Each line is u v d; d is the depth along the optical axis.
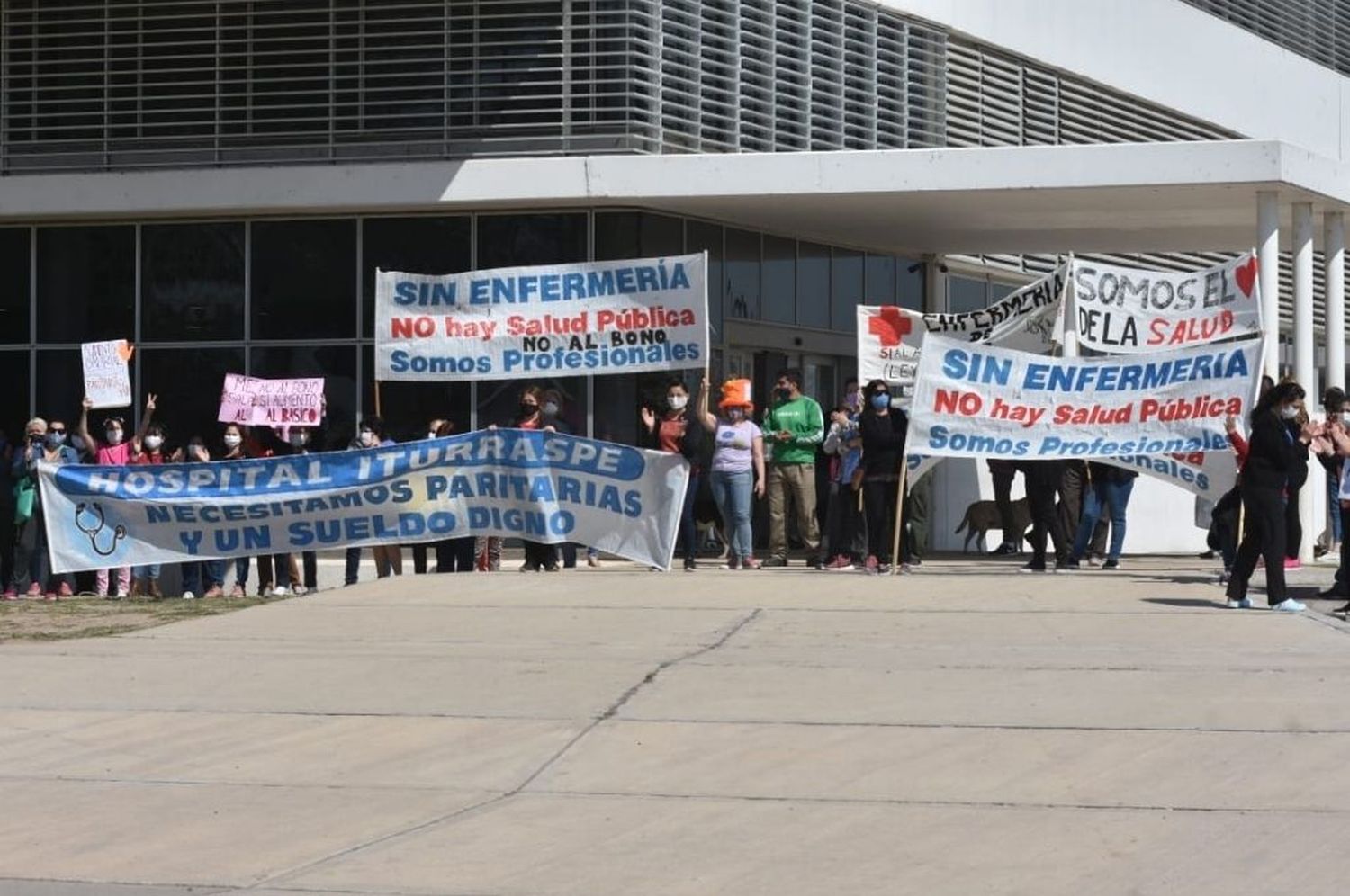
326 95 22.78
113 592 19.84
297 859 7.95
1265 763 9.49
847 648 13.42
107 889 7.51
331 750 10.16
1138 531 25.22
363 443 19.11
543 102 22.53
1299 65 35.69
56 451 19.64
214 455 23.03
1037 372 18.12
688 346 18.64
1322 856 7.75
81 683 12.27
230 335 23.03
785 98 23.78
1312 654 12.95
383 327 18.98
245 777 9.56
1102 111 29.61
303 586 20.92
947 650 13.24
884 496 18.75
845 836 8.20
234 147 22.84
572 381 22.75
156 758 10.02
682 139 22.80
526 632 14.41
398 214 22.70
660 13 22.42
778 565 20.00
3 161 23.20
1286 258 34.53
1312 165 21.53
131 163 23.06
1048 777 9.27
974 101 26.53
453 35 22.64
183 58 23.08
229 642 14.12
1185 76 31.72
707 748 10.01
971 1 26.30
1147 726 10.43
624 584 17.56
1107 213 23.23
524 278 18.78
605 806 8.84
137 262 23.22
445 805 8.91
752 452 19.55
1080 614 15.13
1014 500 25.02
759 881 7.50
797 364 25.14
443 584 17.67
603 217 22.42
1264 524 15.27
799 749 9.95
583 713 10.98
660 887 7.43
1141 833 8.18
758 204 22.16
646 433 22.75
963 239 25.78
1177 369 17.88
